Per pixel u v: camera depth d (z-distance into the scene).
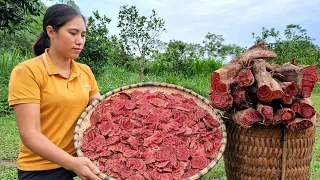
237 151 2.12
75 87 1.98
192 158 1.89
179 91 2.38
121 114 2.15
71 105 1.94
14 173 3.54
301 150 2.07
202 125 2.10
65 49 1.85
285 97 2.00
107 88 8.27
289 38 11.82
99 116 2.07
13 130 5.12
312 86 2.02
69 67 2.00
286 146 2.02
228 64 2.15
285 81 2.15
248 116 1.96
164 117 2.10
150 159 1.86
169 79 9.71
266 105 1.98
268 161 2.04
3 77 7.23
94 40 8.51
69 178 2.01
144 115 2.12
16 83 1.78
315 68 2.00
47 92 1.86
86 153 1.91
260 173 2.07
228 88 2.02
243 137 2.07
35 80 1.81
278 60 10.73
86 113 2.06
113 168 1.82
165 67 11.22
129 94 2.30
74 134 1.93
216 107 2.04
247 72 2.00
